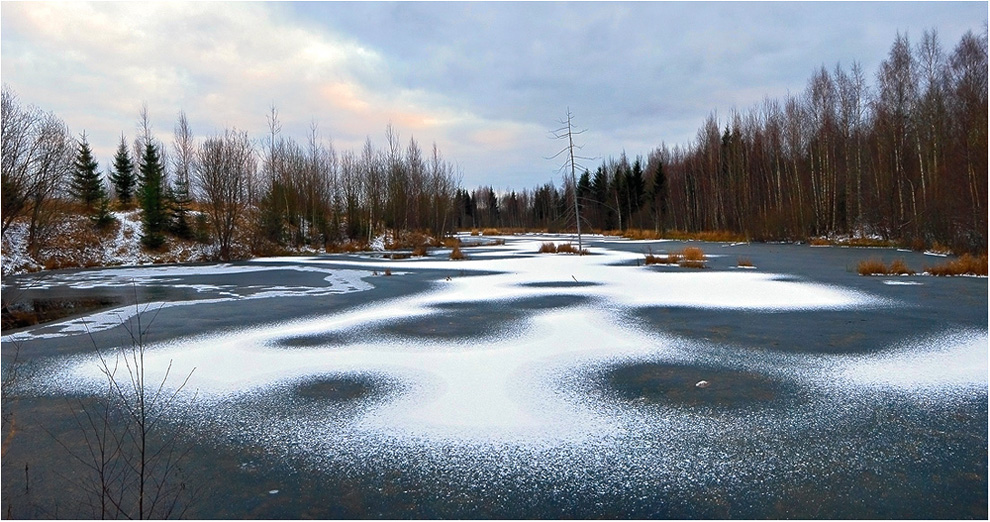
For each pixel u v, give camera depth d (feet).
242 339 26.53
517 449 13.47
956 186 72.08
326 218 131.23
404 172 148.66
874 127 111.86
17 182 75.41
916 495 11.05
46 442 14.26
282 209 122.42
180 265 84.12
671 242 132.57
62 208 93.61
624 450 13.33
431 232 163.63
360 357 22.54
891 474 11.93
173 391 18.40
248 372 20.58
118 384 19.24
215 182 99.50
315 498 11.27
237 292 46.55
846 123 119.03
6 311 36.19
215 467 12.73
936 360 20.86
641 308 33.45
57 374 20.56
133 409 16.65
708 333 26.20
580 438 14.06
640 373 19.70
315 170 131.44
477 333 26.78
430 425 15.06
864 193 114.01
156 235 97.35
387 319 31.17
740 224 147.95
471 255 91.76
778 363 20.81
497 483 11.80
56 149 85.30
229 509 10.85
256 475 12.31
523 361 21.52
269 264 81.46
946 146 81.97
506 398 17.19
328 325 29.81
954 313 30.53
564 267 63.82
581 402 16.72
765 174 144.25
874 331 26.13
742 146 158.51
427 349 23.71
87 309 37.93
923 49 102.53
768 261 67.97
